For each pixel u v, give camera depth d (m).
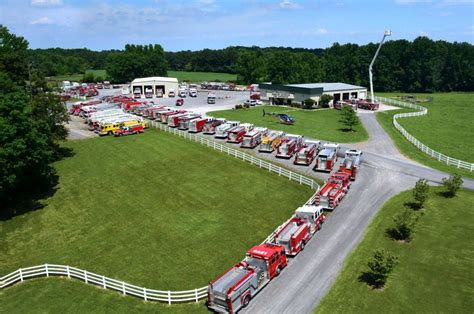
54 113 58.25
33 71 71.06
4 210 43.03
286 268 29.80
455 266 28.62
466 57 174.25
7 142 41.75
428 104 119.31
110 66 180.62
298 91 100.75
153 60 187.12
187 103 109.31
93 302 27.66
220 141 64.56
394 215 36.81
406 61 173.62
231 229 37.12
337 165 51.88
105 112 79.44
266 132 64.50
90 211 42.22
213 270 31.00
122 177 50.22
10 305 27.70
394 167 50.66
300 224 33.41
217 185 46.66
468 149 61.81
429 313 24.02
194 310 26.33
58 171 52.69
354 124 73.75
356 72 179.12
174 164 53.81
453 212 37.06
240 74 189.88
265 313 24.95
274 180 47.28
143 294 27.84
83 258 33.84
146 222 39.25
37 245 36.50
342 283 27.39
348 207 39.44
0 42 100.75
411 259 29.72
